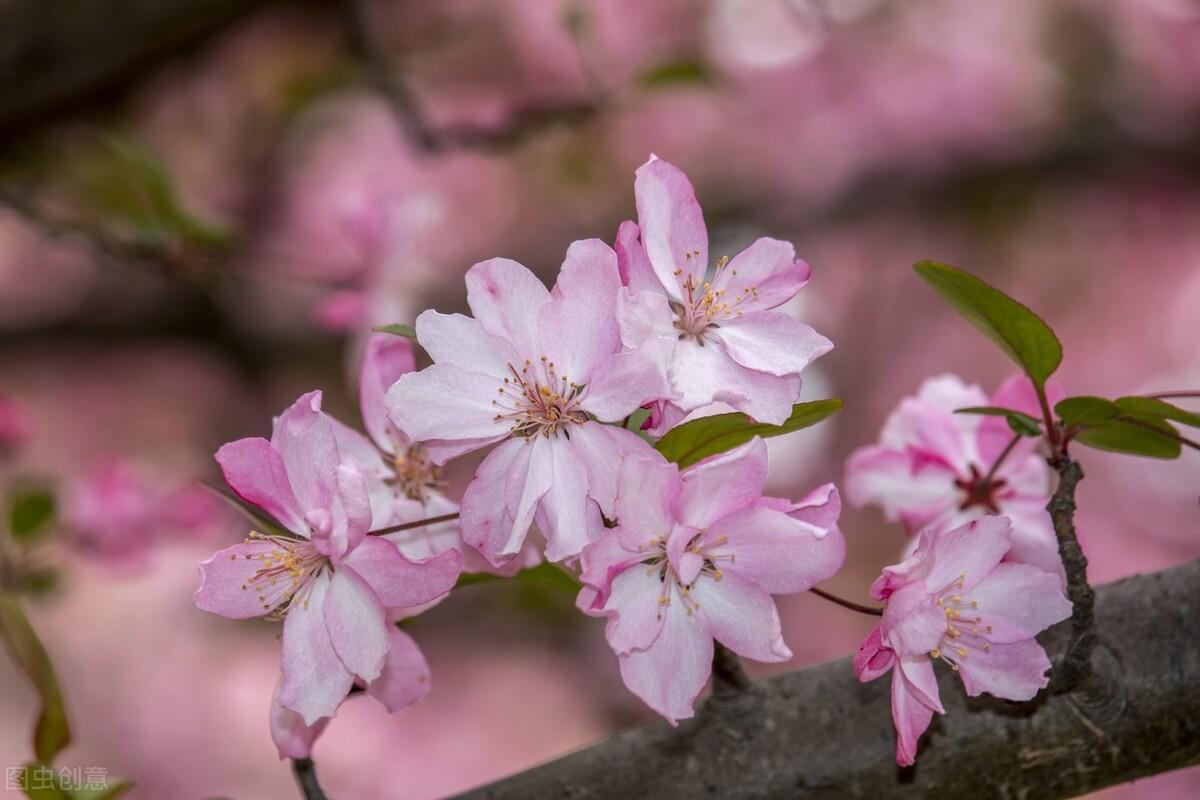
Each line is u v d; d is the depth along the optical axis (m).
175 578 1.86
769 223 1.77
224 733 1.74
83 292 1.46
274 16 1.25
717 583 0.54
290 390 1.52
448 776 1.65
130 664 1.80
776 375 0.54
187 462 1.63
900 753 0.54
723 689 0.58
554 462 0.53
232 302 1.43
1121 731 0.57
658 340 0.53
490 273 0.54
